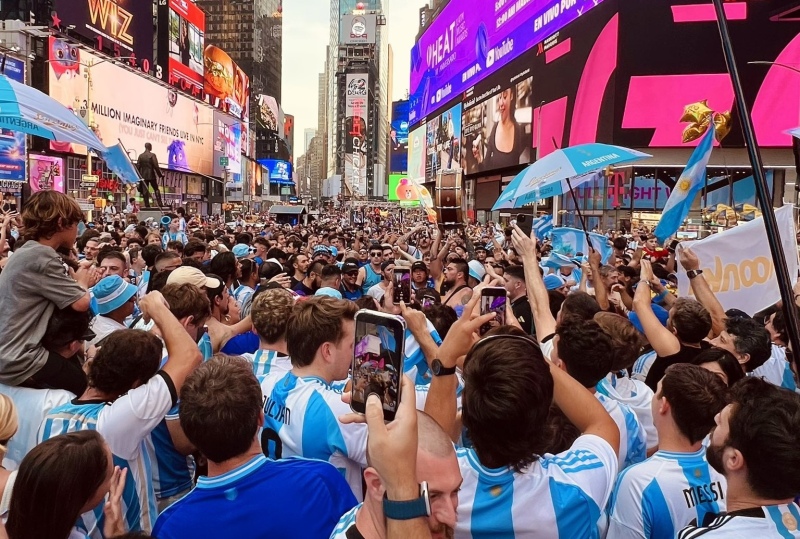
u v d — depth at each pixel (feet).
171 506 7.82
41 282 10.41
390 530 4.94
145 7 203.92
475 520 6.89
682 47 110.83
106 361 9.39
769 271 18.01
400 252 33.14
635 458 10.96
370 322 6.47
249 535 7.51
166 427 10.69
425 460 5.60
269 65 615.16
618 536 8.94
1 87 13.46
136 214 92.07
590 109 122.72
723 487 8.69
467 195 228.02
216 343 14.85
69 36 153.69
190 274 14.65
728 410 6.96
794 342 7.02
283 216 125.80
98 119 165.48
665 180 116.88
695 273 16.06
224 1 549.13
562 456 7.47
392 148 474.90
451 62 231.91
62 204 11.51
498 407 6.61
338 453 9.46
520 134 159.84
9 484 7.53
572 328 9.56
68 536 6.88
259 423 8.02
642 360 17.04
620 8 113.50
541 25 146.61
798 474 6.18
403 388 5.28
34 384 10.28
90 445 7.05
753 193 109.09
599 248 31.04
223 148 276.21
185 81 243.19
